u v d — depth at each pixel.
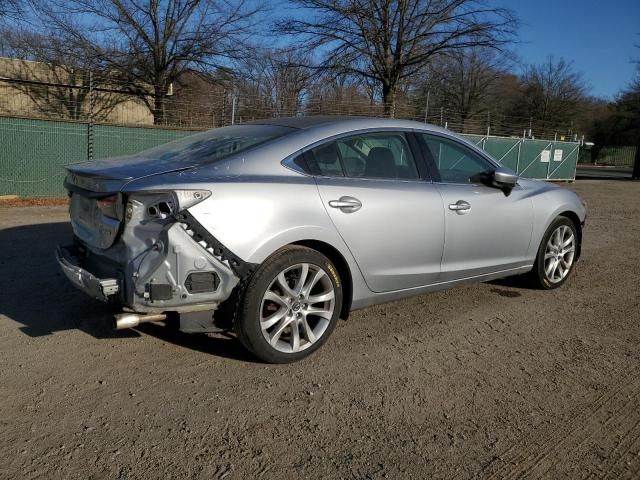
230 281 3.39
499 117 32.31
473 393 3.46
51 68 23.86
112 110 24.42
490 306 5.14
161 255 3.20
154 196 3.21
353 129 4.13
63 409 3.10
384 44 23.64
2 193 12.48
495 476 2.67
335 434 2.97
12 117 12.36
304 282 3.71
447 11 23.08
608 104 57.94
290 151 3.79
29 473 2.55
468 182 4.77
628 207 14.34
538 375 3.75
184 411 3.13
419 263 4.34
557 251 5.64
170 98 23.41
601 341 4.39
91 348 3.89
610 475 2.70
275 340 3.63
